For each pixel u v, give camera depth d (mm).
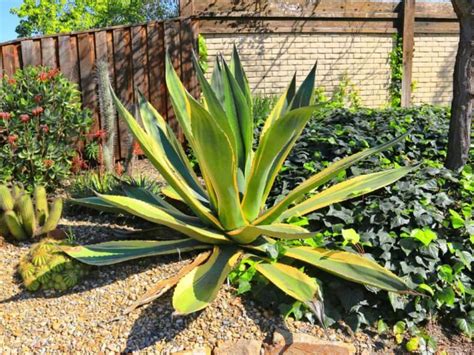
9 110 4012
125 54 5562
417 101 7734
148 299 2266
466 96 3256
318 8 6973
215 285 2318
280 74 7008
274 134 2443
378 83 7441
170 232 3148
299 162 3775
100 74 4227
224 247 2750
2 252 3031
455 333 2576
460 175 3258
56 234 3197
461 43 3211
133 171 4500
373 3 7211
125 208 2584
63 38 5164
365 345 2420
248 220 2846
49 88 4117
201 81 2512
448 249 2791
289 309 2455
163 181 4363
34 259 2695
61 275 2645
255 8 6703
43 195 3234
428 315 2582
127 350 2236
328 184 3443
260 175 2666
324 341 2318
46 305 2527
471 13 3100
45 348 2254
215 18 6605
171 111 5863
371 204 3006
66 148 4250
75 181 4105
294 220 3021
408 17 7301
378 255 2783
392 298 2504
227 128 2510
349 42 7227
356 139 3975
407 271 2635
